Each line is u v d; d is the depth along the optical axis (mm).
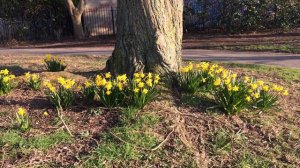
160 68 2576
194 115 2207
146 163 1844
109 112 2217
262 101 2301
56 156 1879
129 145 1932
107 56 5051
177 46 2686
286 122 2229
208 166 1844
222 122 2152
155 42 2568
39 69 3455
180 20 2699
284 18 7254
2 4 8266
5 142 1962
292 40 6090
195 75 2482
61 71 2994
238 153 1938
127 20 2584
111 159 1846
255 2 7242
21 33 8289
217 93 2305
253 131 2107
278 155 1940
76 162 1830
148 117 2145
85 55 5270
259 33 7160
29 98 2477
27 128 2059
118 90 2236
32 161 1843
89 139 1994
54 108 2314
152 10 2555
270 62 4488
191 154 1905
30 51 6410
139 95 2219
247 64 3977
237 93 2201
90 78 2736
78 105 2316
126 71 2613
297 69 3779
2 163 1830
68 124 2137
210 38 6996
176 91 2492
